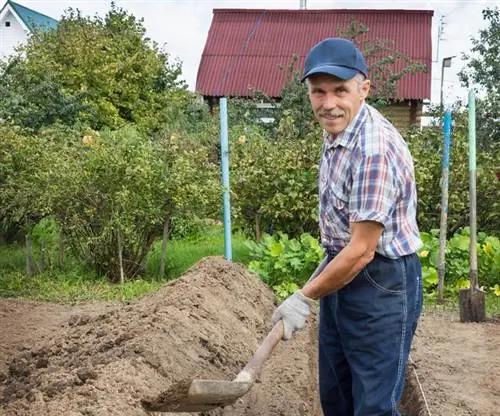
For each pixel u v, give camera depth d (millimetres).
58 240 11000
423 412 5551
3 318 7309
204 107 21719
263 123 17859
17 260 11055
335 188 3906
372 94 17188
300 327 3965
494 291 9828
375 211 3713
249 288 7457
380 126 3850
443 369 6477
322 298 4301
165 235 10008
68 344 5383
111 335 5309
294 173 11047
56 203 9633
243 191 11141
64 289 9219
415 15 26703
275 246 9867
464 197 11148
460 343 7285
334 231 4020
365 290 3941
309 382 5840
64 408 3898
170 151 9961
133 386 4219
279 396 5273
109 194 9492
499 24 19531
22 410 3918
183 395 3764
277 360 6031
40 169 9867
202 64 26438
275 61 26281
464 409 5594
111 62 21406
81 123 17094
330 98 3812
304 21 27453
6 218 10641
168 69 24125
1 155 10109
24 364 5055
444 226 9281
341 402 4473
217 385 3771
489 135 16547
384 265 3904
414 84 23609
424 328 7824
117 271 10047
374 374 3963
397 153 3824
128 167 9344
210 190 9516
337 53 3795
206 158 10422
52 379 4430
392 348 3951
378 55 24391
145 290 9188
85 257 10117
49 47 21688
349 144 3836
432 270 9805
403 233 3912
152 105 22406
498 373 6383
